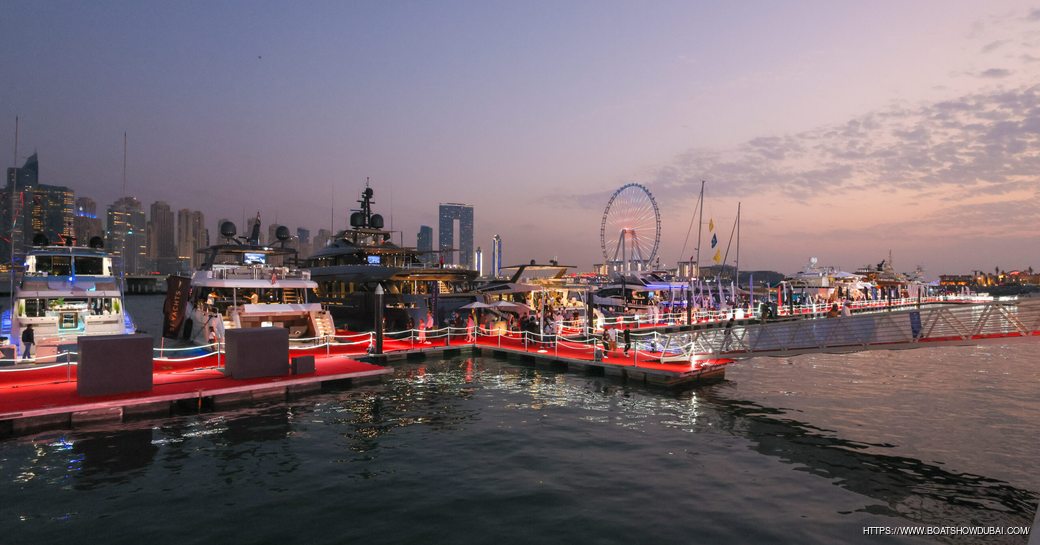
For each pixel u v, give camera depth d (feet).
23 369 75.00
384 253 160.25
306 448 50.90
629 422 61.87
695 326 165.48
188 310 118.83
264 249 137.90
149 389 63.77
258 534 33.50
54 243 112.47
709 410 68.03
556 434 56.59
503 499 39.37
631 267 257.55
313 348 105.60
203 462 46.68
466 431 57.36
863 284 304.50
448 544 32.42
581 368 94.63
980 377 93.35
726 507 38.55
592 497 39.96
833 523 36.24
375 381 84.69
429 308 141.90
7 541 32.19
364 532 33.88
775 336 80.64
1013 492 42.01
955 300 347.15
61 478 42.52
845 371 100.07
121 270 112.78
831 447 53.06
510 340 122.01
